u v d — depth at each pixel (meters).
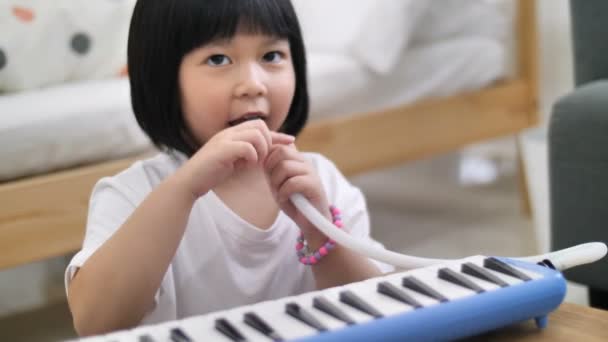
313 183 0.99
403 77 2.52
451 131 2.63
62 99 1.88
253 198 1.13
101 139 1.84
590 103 1.44
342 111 2.34
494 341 0.77
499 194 3.29
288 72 1.09
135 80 1.11
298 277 1.14
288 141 1.00
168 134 1.11
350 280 1.03
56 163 1.80
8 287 2.49
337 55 2.44
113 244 0.92
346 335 0.67
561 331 0.79
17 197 1.72
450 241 2.70
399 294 0.73
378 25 2.39
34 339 2.07
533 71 2.87
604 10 1.57
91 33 2.13
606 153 1.42
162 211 0.91
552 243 1.54
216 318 0.71
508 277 0.78
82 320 0.92
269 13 1.05
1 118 1.73
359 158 2.35
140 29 1.09
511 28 2.86
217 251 1.10
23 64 2.02
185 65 1.06
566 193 1.50
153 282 0.92
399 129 2.46
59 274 2.58
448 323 0.71
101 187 1.12
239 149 0.91
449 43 2.67
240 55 1.04
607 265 1.43
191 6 1.03
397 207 3.19
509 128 2.84
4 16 2.02
